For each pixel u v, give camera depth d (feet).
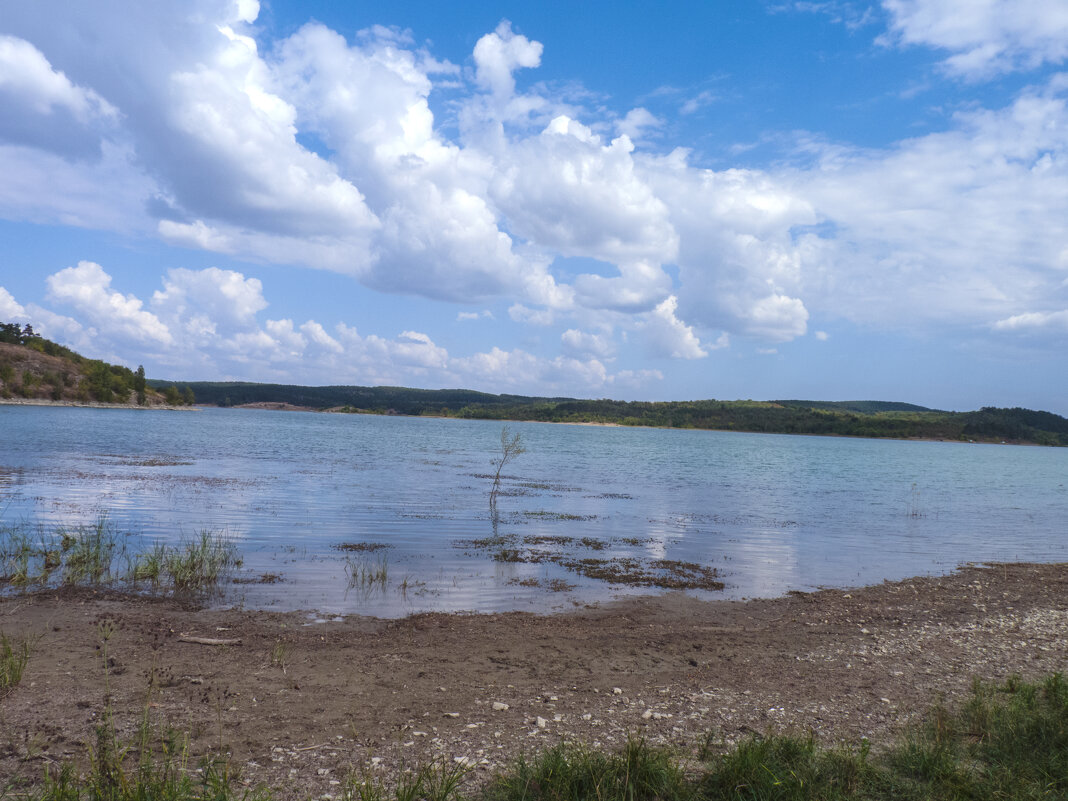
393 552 54.95
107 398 547.08
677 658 31.48
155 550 50.14
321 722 21.62
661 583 48.91
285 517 69.26
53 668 25.71
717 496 111.75
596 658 30.99
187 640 30.66
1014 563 63.52
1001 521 96.07
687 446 340.39
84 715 21.01
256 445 196.13
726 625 38.60
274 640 31.48
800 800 16.62
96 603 36.81
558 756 18.22
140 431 241.96
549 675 28.12
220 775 17.20
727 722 22.95
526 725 22.16
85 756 18.10
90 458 126.62
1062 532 86.89
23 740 18.90
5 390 461.37
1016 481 186.50
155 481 95.25
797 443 471.62
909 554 65.72
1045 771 18.42
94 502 73.05
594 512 85.87
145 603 37.42
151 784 15.53
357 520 69.62
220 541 54.39
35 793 15.67
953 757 19.30
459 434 365.40
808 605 43.98
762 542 68.49
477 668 28.66
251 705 22.90
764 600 45.16
